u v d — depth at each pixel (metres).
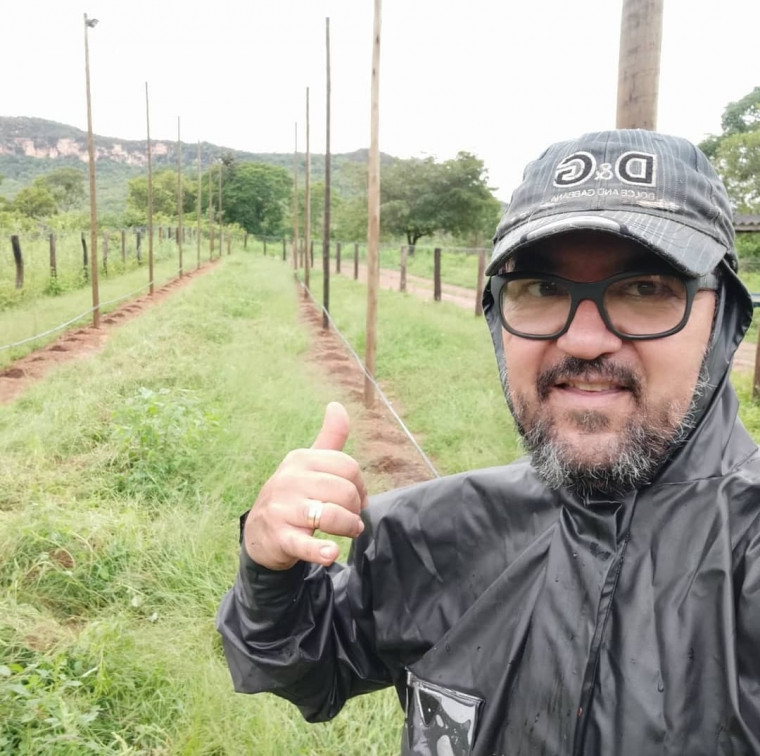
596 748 0.97
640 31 3.21
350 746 2.90
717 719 0.90
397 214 40.72
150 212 20.70
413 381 9.32
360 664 1.38
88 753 2.76
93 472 5.55
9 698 2.85
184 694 3.15
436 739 1.17
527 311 1.12
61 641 3.44
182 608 3.85
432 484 1.33
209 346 11.02
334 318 14.84
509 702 1.09
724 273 1.11
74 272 20.42
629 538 1.04
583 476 1.05
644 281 1.04
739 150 21.33
